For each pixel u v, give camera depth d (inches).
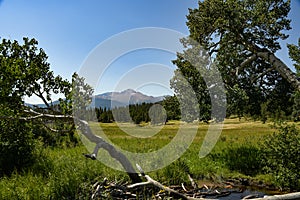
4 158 412.8
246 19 536.7
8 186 316.2
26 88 381.4
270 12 530.0
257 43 548.4
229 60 564.4
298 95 487.2
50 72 406.0
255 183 410.0
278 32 542.9
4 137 426.6
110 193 319.0
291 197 301.4
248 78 569.9
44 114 378.0
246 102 526.9
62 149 589.6
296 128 420.2
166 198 313.4
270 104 576.4
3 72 356.5
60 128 559.5
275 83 577.3
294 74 488.4
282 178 383.6
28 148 443.5
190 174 438.6
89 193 317.4
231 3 532.1
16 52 404.8
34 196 290.5
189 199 321.4
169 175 409.1
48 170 378.0
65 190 311.3
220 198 351.9
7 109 392.2
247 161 475.8
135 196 324.5
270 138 429.7
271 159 406.6
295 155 388.8
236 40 553.6
